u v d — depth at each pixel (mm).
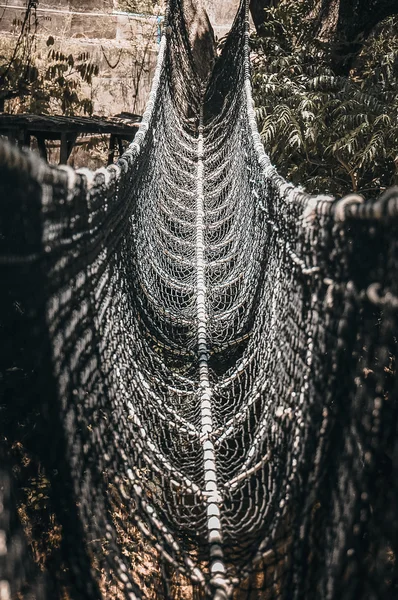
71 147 11523
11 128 10469
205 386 4180
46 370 2094
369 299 1838
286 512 2547
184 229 7410
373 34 12984
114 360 3348
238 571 2539
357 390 1930
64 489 2260
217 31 15336
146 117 6914
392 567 1727
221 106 11617
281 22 12055
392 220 1644
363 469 1868
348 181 9844
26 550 1998
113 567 2521
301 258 2896
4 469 1837
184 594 2746
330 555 2020
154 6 14750
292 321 3070
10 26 14227
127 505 2844
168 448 3590
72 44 14453
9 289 1711
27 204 1799
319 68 11078
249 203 6500
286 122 9516
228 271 6449
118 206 3861
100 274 3107
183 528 3014
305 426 2492
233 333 5180
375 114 9555
